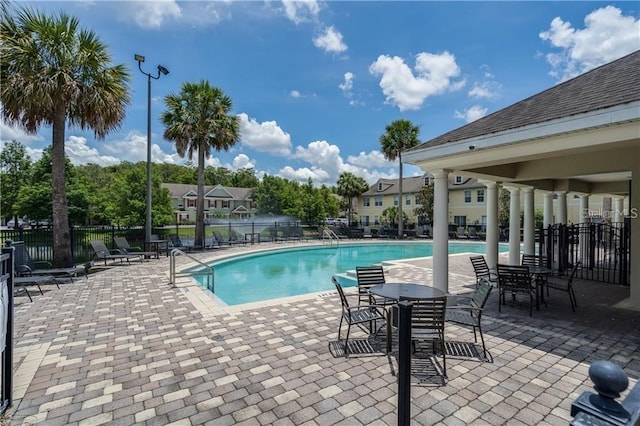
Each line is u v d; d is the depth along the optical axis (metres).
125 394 3.29
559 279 9.80
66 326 5.27
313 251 18.88
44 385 3.46
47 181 23.66
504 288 6.32
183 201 51.34
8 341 3.04
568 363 4.04
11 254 3.07
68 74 8.65
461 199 32.56
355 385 3.47
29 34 8.41
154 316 5.80
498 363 4.03
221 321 5.55
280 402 3.15
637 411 1.03
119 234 13.80
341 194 39.28
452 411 3.02
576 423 1.04
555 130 4.67
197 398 3.22
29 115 8.77
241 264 14.34
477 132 6.07
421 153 6.80
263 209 33.69
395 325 4.74
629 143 4.38
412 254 18.31
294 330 5.14
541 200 27.73
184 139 16.22
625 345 4.60
